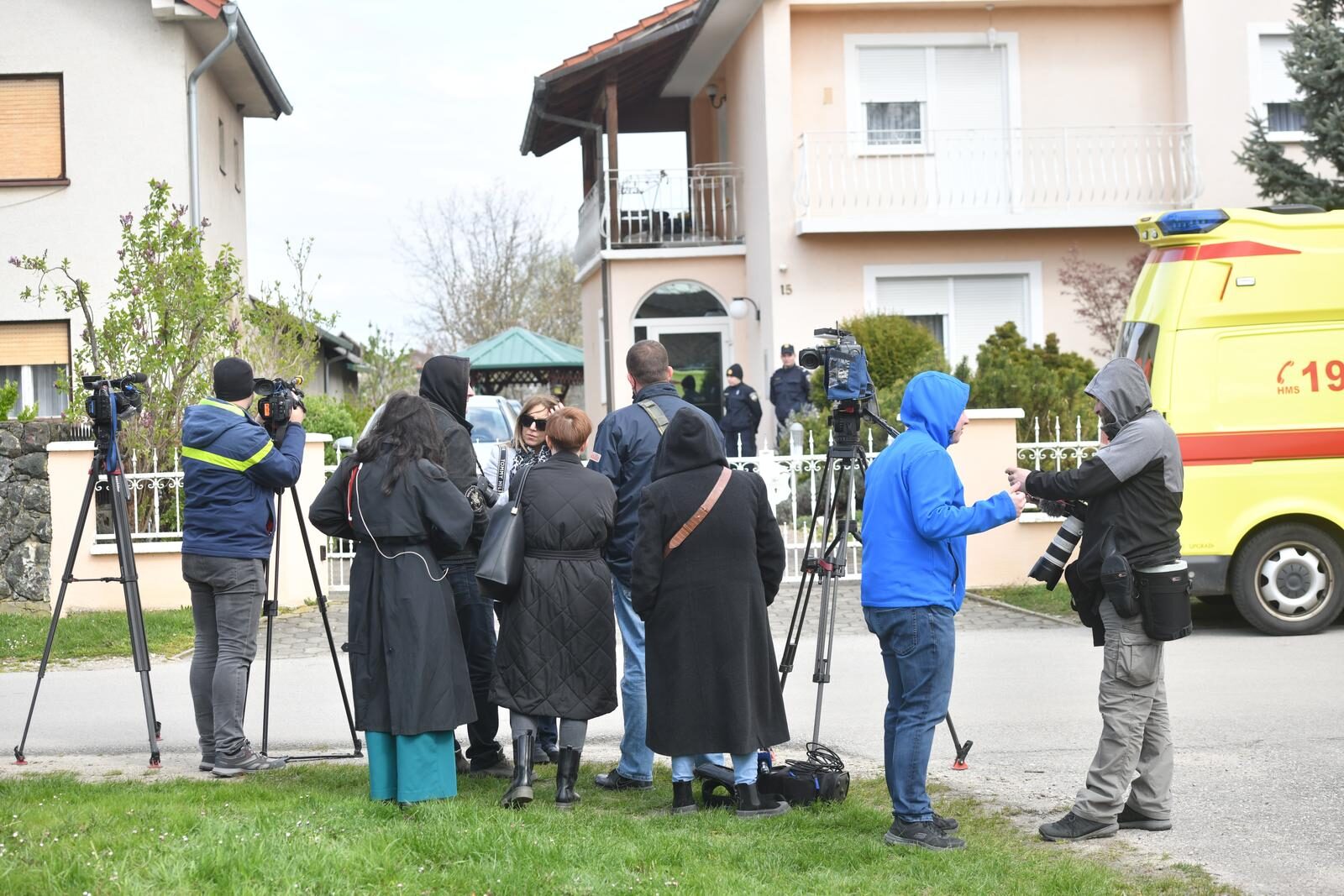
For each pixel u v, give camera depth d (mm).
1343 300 10648
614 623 6660
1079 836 5734
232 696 7004
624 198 23031
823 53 20891
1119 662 5691
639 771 6773
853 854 5430
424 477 6258
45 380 20156
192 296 14102
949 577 5711
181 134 20125
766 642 6191
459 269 55656
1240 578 10719
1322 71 17016
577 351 34188
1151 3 21062
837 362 6676
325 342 31797
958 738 7664
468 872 5102
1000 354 17172
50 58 20047
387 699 6254
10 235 20047
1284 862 5359
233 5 19969
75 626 11750
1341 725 7695
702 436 6164
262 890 4828
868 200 20859
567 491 6355
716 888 4938
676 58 23125
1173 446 5711
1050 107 21109
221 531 6969
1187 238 10742
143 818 5789
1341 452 10617
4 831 5551
